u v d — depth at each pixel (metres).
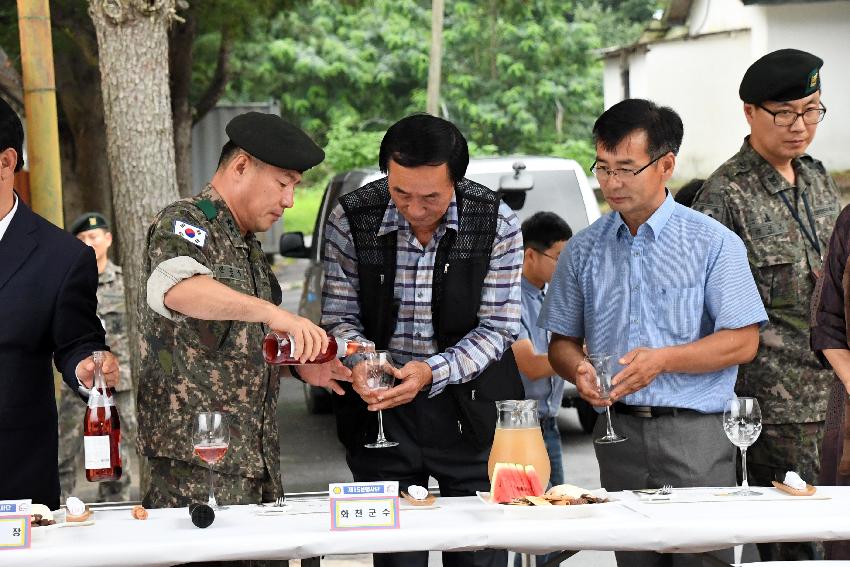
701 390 3.88
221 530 3.02
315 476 8.42
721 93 20.59
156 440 3.48
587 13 34.78
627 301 3.97
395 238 3.90
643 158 3.81
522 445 3.35
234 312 3.36
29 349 3.52
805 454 4.47
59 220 6.21
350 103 32.84
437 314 3.89
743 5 18.94
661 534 2.98
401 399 3.70
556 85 32.31
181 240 3.43
